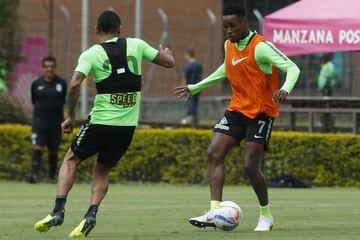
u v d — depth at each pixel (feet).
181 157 186.09
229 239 91.20
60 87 184.75
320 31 165.68
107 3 345.72
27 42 268.82
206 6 344.08
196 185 184.24
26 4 313.94
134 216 119.65
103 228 104.78
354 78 221.66
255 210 127.85
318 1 169.48
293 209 129.39
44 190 166.61
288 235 95.09
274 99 95.35
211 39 284.61
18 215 121.29
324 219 115.14
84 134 94.53
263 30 170.60
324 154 180.75
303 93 238.27
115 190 168.96
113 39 94.17
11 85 260.21
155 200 146.41
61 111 185.78
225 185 181.68
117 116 93.66
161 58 95.71
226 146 100.42
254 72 98.89
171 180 186.29
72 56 271.90
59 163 189.67
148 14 346.33
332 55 233.35
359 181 180.24
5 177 192.24
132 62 93.81
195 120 260.21
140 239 92.22
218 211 98.53
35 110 184.75
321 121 203.41
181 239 91.71
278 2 327.67
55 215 92.73
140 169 187.62
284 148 181.68
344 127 201.16
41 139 184.44
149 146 186.80
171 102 298.35
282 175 181.68
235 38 98.78
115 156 95.86
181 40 335.67
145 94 302.45
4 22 256.73
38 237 95.04
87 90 249.14
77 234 92.63
